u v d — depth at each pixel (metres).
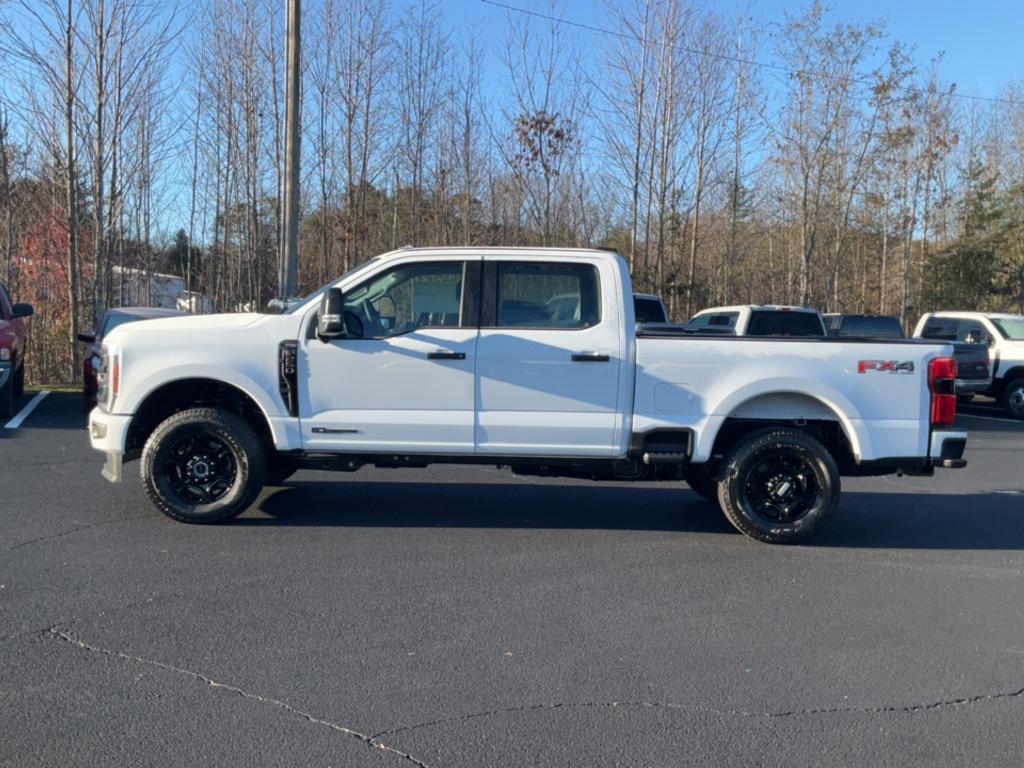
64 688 3.96
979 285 34.50
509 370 6.53
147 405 6.96
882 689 4.19
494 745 3.56
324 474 8.96
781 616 5.15
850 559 6.42
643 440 6.57
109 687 3.98
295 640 4.58
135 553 6.02
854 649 4.68
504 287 6.64
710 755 3.53
